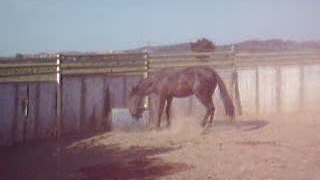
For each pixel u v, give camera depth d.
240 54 20.25
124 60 17.91
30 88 14.98
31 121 15.03
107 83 17.39
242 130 16.39
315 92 21.19
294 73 20.72
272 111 20.39
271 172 10.62
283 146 13.45
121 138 15.51
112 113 17.00
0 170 11.46
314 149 12.91
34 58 15.34
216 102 19.30
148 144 14.44
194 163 11.77
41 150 13.77
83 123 16.67
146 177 10.55
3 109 14.16
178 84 15.99
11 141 14.43
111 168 11.48
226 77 19.80
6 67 14.47
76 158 12.70
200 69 16.05
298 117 18.95
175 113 18.55
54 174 11.05
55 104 15.75
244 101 20.05
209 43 23.11
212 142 14.42
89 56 16.89
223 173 10.74
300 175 10.30
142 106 17.55
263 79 20.30
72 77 16.28
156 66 18.73
